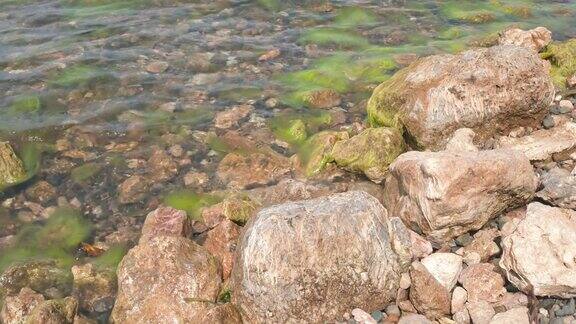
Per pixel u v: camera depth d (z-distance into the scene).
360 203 8.38
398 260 8.16
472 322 7.61
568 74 14.26
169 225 9.83
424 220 9.05
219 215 10.27
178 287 8.41
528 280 7.65
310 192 11.15
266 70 15.67
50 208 11.00
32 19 17.95
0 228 10.50
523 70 11.27
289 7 19.27
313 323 7.88
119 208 11.02
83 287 9.20
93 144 12.73
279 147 12.66
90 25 17.70
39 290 9.16
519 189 9.14
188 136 12.99
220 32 17.52
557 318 7.33
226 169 11.96
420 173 9.12
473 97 11.30
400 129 12.05
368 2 19.84
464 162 8.82
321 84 15.04
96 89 14.61
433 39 17.44
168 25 17.86
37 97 14.21
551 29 17.89
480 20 18.62
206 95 14.52
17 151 12.48
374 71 15.59
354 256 7.93
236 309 8.02
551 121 11.73
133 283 8.48
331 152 11.73
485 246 8.82
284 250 7.79
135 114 13.75
